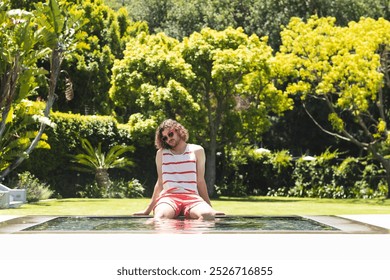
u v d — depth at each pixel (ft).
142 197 72.38
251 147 90.27
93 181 71.41
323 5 100.73
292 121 104.73
